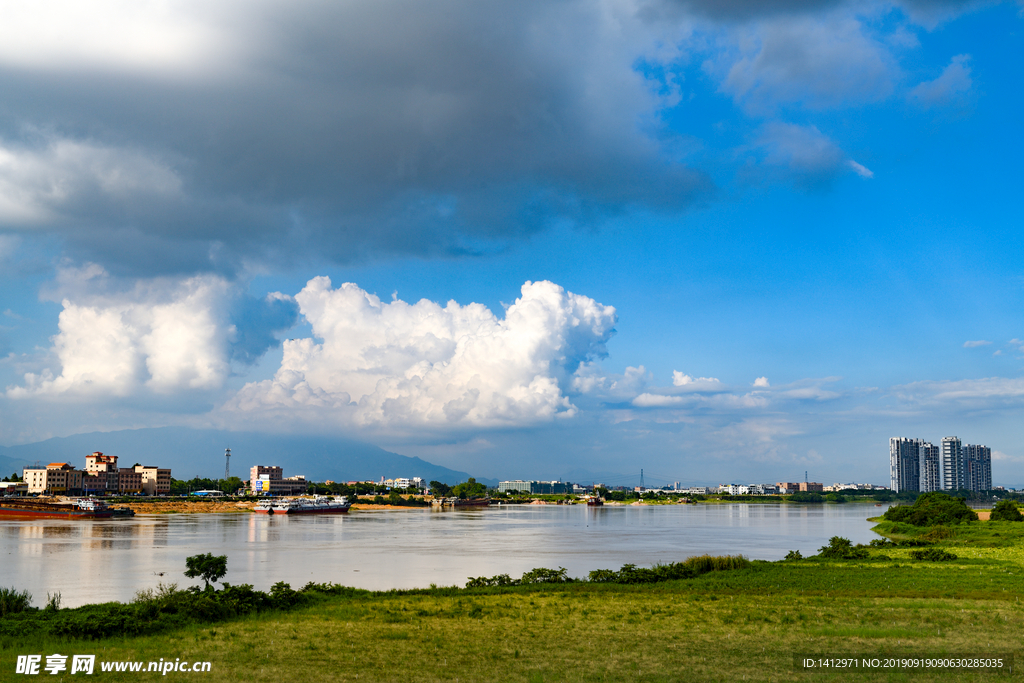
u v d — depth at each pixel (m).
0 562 113.44
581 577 95.25
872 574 75.50
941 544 119.19
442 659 40.09
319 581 91.00
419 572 101.25
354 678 36.44
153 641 44.44
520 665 38.75
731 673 36.91
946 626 48.03
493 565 110.69
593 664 38.88
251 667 38.44
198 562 60.97
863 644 43.03
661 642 44.09
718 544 152.25
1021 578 71.62
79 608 53.84
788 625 48.81
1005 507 175.75
